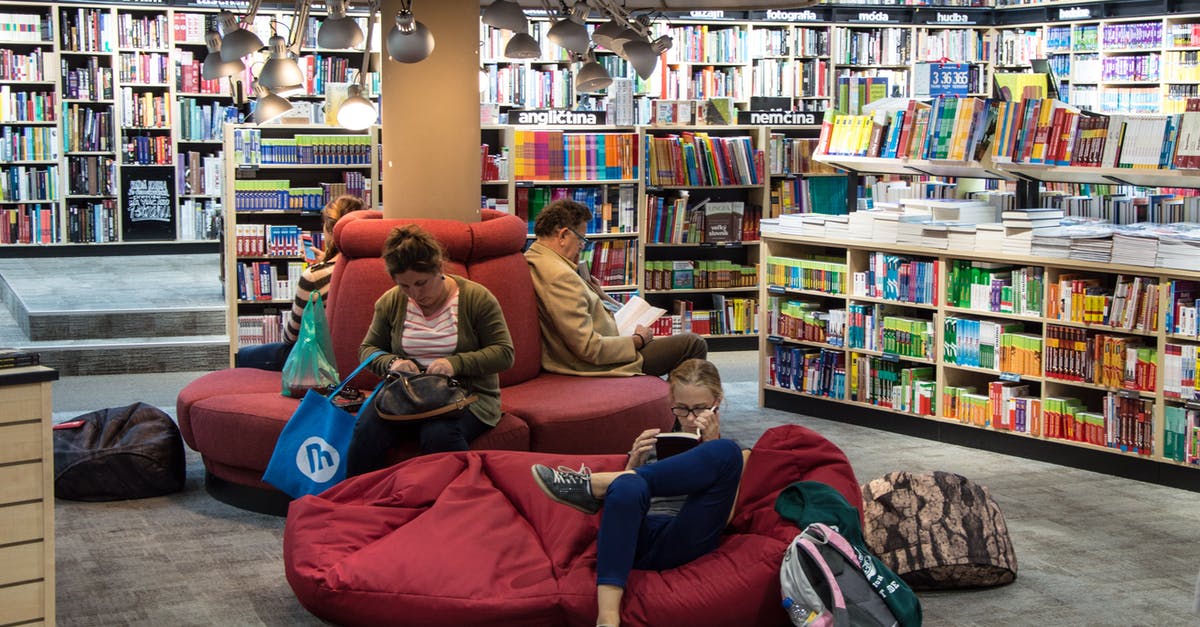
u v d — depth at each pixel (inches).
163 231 542.6
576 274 241.1
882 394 286.0
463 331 197.3
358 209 247.6
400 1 229.8
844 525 156.8
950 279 271.9
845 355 294.0
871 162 309.6
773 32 578.9
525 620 150.9
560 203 243.4
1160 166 252.4
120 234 535.5
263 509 213.0
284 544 171.0
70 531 202.8
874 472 245.4
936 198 337.7
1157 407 235.9
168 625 162.4
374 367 197.9
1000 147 278.7
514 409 213.5
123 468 219.5
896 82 608.7
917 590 177.3
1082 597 175.3
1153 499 227.8
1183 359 231.5
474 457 184.4
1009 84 299.6
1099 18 595.8
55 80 518.3
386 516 171.8
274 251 354.3
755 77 575.5
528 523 172.2
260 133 359.6
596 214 385.1
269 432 204.7
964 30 623.2
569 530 164.6
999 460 257.1
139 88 540.4
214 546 195.3
